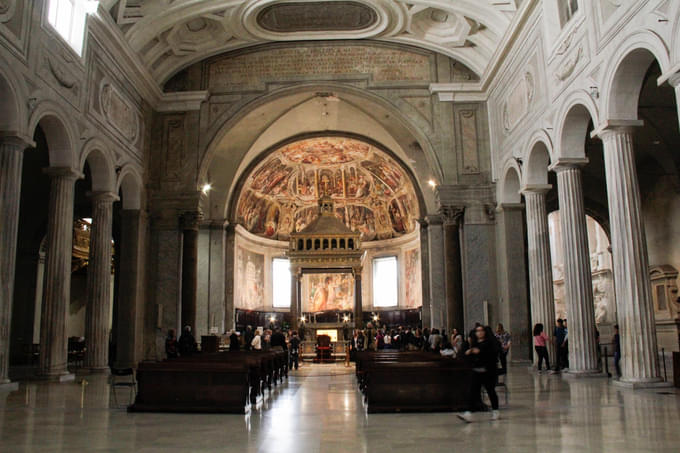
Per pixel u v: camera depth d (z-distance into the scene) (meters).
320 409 9.66
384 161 33.09
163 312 20.50
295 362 22.78
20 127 12.48
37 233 24.58
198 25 20.08
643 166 22.50
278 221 38.28
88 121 16.06
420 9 19.31
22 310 24.08
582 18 13.26
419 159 26.56
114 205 24.73
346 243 29.86
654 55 10.88
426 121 21.42
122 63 18.30
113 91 17.88
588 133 20.36
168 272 20.72
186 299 20.42
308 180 37.03
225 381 9.38
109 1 16.41
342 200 37.94
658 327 22.19
